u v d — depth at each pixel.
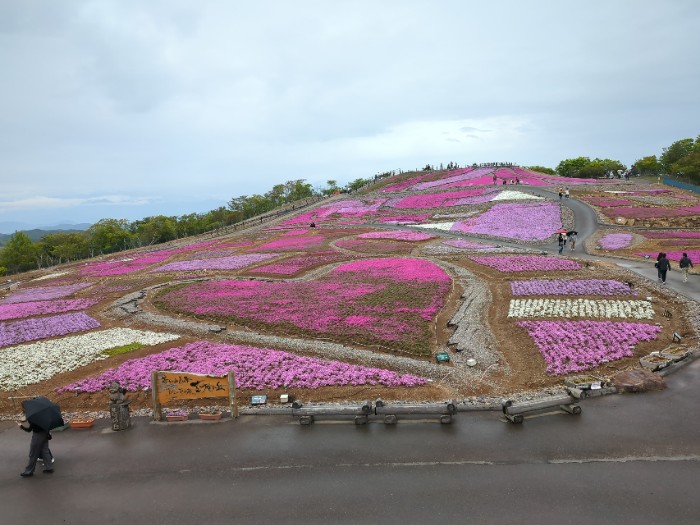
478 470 12.43
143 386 20.09
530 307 28.22
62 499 12.39
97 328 32.16
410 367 20.67
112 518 11.51
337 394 18.25
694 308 25.33
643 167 121.19
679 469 11.93
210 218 151.88
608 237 51.50
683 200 68.94
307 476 12.70
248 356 23.02
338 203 114.50
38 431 13.46
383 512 11.02
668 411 14.84
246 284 43.09
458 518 10.64
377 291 35.56
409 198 100.81
